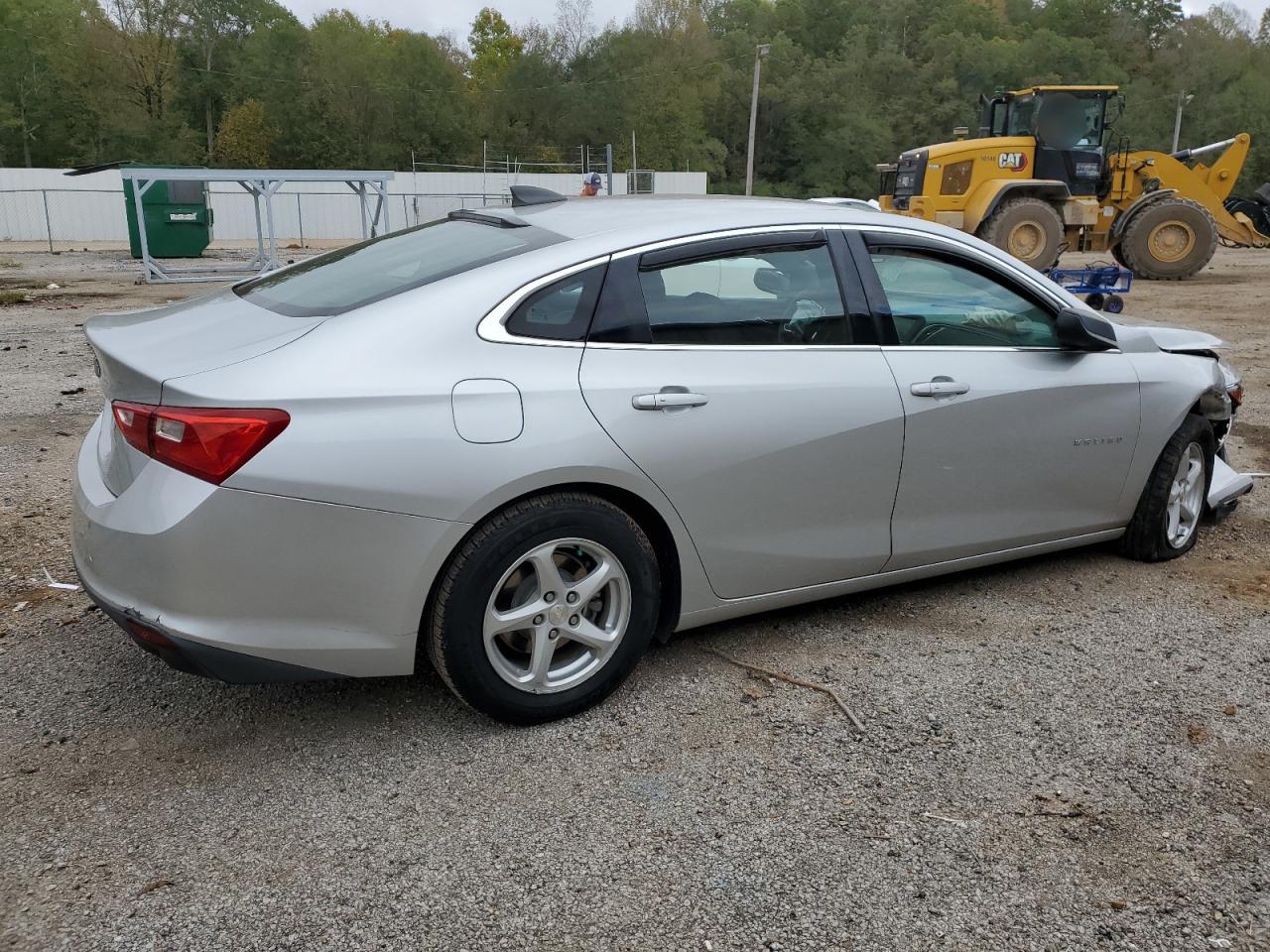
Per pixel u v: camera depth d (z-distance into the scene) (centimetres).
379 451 265
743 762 290
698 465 312
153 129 6662
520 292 295
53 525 479
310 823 259
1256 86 8681
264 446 255
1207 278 2028
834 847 253
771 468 326
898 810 269
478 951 217
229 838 252
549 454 284
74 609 386
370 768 284
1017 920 230
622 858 247
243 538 256
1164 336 483
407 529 270
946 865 248
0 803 265
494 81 8088
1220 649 366
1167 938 225
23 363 948
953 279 376
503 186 3941
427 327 282
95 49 6519
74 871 239
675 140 7806
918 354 361
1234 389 491
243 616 261
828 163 8469
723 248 328
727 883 239
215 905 228
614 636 310
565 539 293
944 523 374
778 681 337
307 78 7088
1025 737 305
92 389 820
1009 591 418
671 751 294
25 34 6450
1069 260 2714
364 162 7125
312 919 225
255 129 6825
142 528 258
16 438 646
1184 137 8975
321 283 323
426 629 289
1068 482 404
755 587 340
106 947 215
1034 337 396
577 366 296
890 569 369
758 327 330
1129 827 264
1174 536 450
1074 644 369
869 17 10056
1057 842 257
